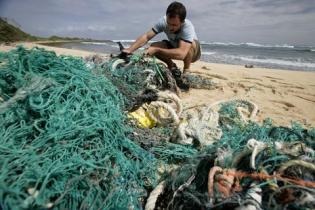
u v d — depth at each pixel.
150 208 1.69
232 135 2.41
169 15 3.85
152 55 3.98
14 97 1.77
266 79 6.18
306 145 1.99
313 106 4.19
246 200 1.44
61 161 1.61
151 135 2.44
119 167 1.85
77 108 1.92
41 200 1.33
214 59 14.17
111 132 2.01
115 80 2.86
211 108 3.04
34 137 1.75
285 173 1.62
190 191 1.63
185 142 2.41
